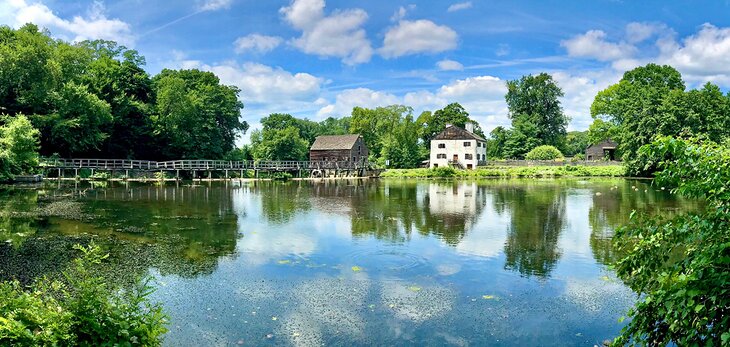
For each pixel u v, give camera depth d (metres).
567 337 8.54
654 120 51.72
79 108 44.75
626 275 5.30
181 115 55.22
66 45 48.75
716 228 4.02
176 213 23.45
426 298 10.59
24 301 4.48
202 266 13.14
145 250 14.98
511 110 87.62
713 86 53.41
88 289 4.95
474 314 9.63
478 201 30.08
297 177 60.06
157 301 10.24
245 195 34.00
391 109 83.00
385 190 39.69
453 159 72.88
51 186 36.78
